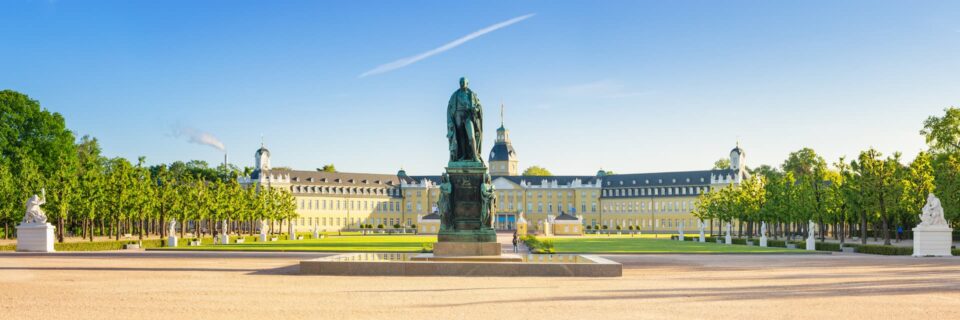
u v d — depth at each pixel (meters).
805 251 69.88
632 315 20.36
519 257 37.88
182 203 102.50
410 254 41.19
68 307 21.66
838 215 94.94
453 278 32.41
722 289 27.73
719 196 136.50
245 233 152.12
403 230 191.38
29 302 22.84
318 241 101.44
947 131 96.62
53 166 88.50
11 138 87.19
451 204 38.84
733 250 71.38
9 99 87.56
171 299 23.78
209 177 180.75
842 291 26.91
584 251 67.25
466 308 21.73
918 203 79.00
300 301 23.36
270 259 50.25
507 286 28.62
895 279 33.03
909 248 61.03
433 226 180.75
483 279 31.97
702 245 87.31
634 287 28.50
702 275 35.91
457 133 39.50
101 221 103.50
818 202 94.12
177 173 177.62
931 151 99.44
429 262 34.28
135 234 119.56
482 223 38.81
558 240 112.69
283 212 136.62
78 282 30.06
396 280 31.27
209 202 106.94
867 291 26.92
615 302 23.25
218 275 34.12
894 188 76.44
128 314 20.23
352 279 31.73
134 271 36.81
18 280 30.91
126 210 87.50
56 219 83.94
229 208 114.00
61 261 45.66
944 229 58.59
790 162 173.00
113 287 27.84
